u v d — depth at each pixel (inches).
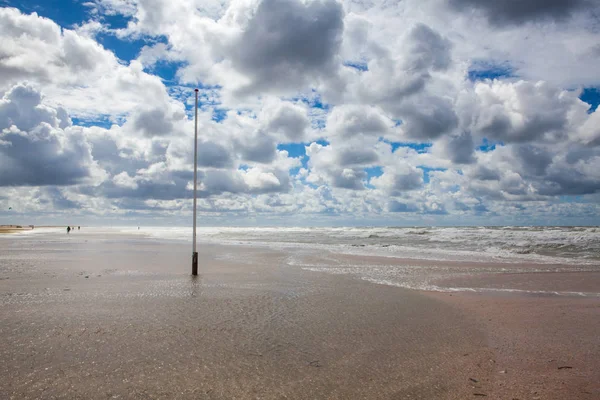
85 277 603.8
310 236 2193.7
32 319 336.2
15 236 2411.4
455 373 222.8
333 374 219.5
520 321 348.8
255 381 207.9
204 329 309.0
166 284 542.3
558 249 1051.9
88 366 227.0
